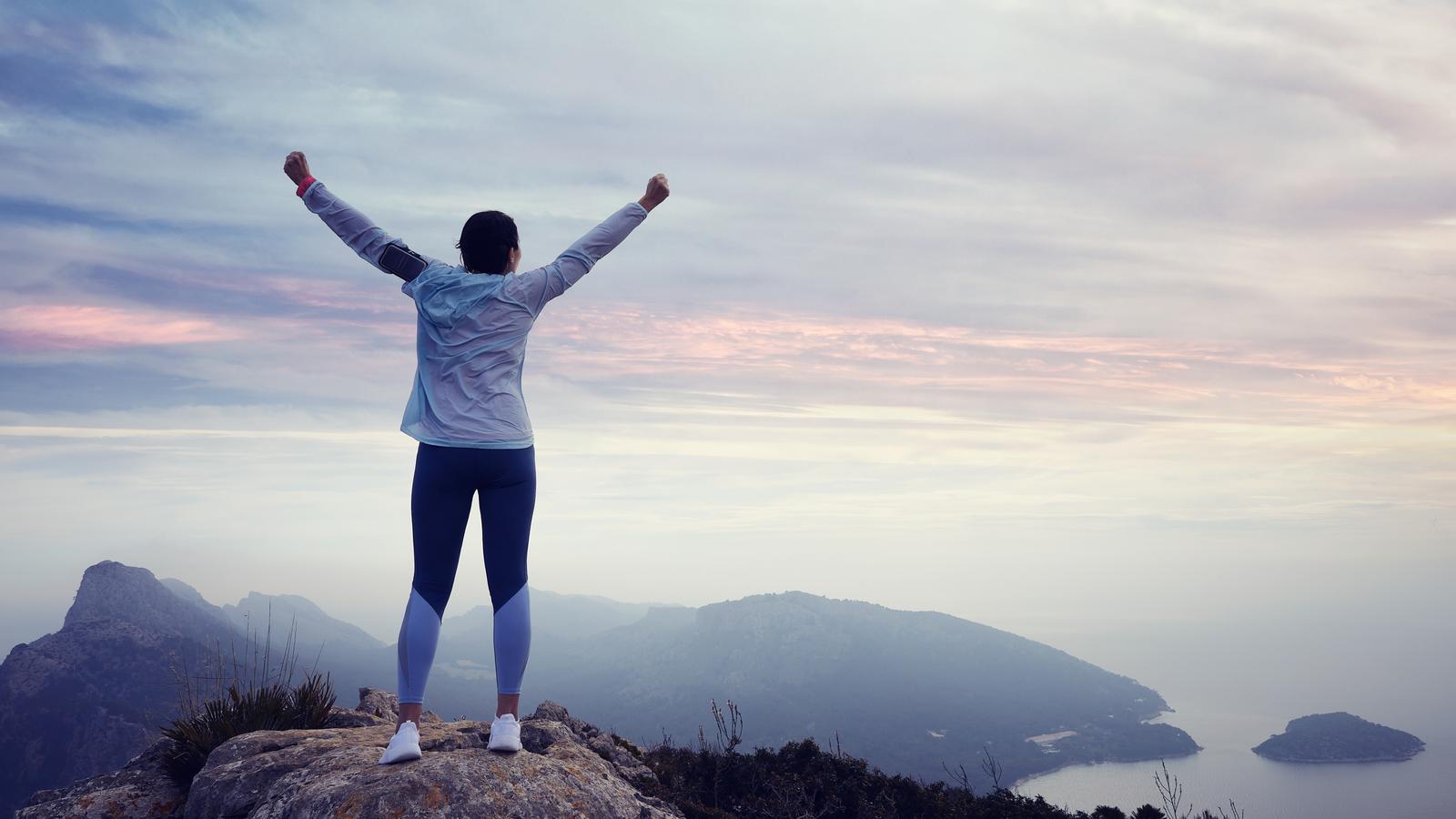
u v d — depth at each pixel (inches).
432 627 156.4
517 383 161.2
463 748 192.5
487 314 153.6
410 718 157.2
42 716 5851.4
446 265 158.4
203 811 173.6
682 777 252.8
